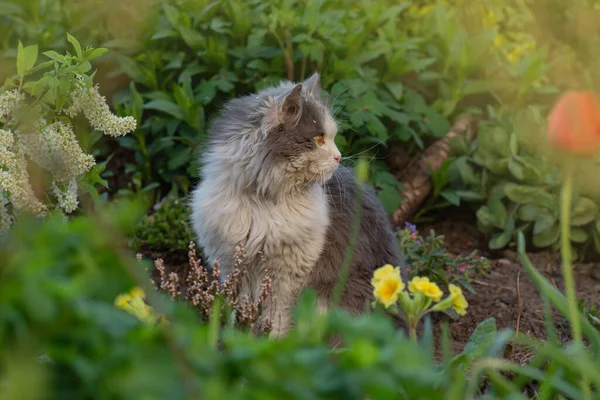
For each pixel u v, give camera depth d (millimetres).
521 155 7867
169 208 7414
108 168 8039
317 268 5586
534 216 7508
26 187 4438
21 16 8414
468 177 7887
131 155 8164
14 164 4414
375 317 2781
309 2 7914
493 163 7852
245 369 2455
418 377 2445
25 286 2225
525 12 9492
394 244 6168
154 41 8156
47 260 2359
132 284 2539
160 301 2625
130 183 7656
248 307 4633
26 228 2547
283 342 2494
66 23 8469
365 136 7645
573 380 3369
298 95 5297
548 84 9070
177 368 2346
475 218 8133
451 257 7098
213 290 4691
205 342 2549
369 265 5793
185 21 7922
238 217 5426
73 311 2363
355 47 7871
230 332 3086
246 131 5406
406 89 8148
